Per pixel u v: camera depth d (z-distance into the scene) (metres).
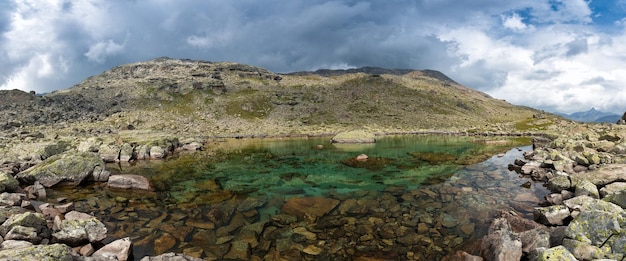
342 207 16.11
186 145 46.00
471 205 16.11
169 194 19.00
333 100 151.75
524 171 23.86
